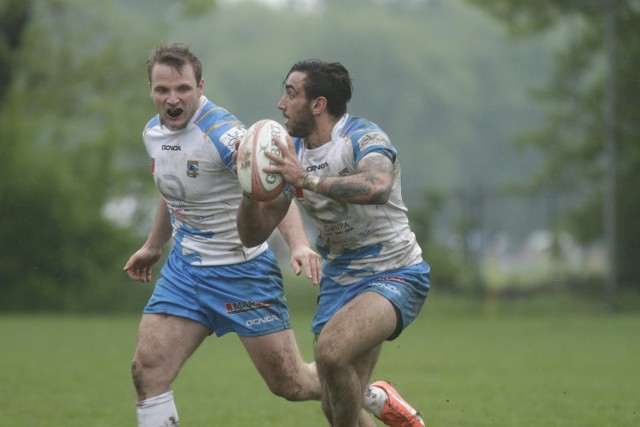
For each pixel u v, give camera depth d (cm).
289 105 2070
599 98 12475
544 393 3647
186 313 2230
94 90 11775
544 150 13300
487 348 5656
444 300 10500
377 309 2048
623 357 5088
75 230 9825
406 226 2170
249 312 2267
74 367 4606
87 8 11725
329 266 2198
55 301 9775
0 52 10931
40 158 10138
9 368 4547
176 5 12431
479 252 10794
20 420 3008
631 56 11619
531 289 10619
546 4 12362
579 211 11756
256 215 2047
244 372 4441
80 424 2931
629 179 11050
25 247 9681
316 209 2119
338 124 2073
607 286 9631
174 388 3856
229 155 2180
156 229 2406
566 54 13175
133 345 5834
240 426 2919
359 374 2136
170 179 2248
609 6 9662
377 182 1939
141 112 11569
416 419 2392
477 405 3331
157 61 2195
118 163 11588
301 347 5681
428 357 5088
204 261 2256
